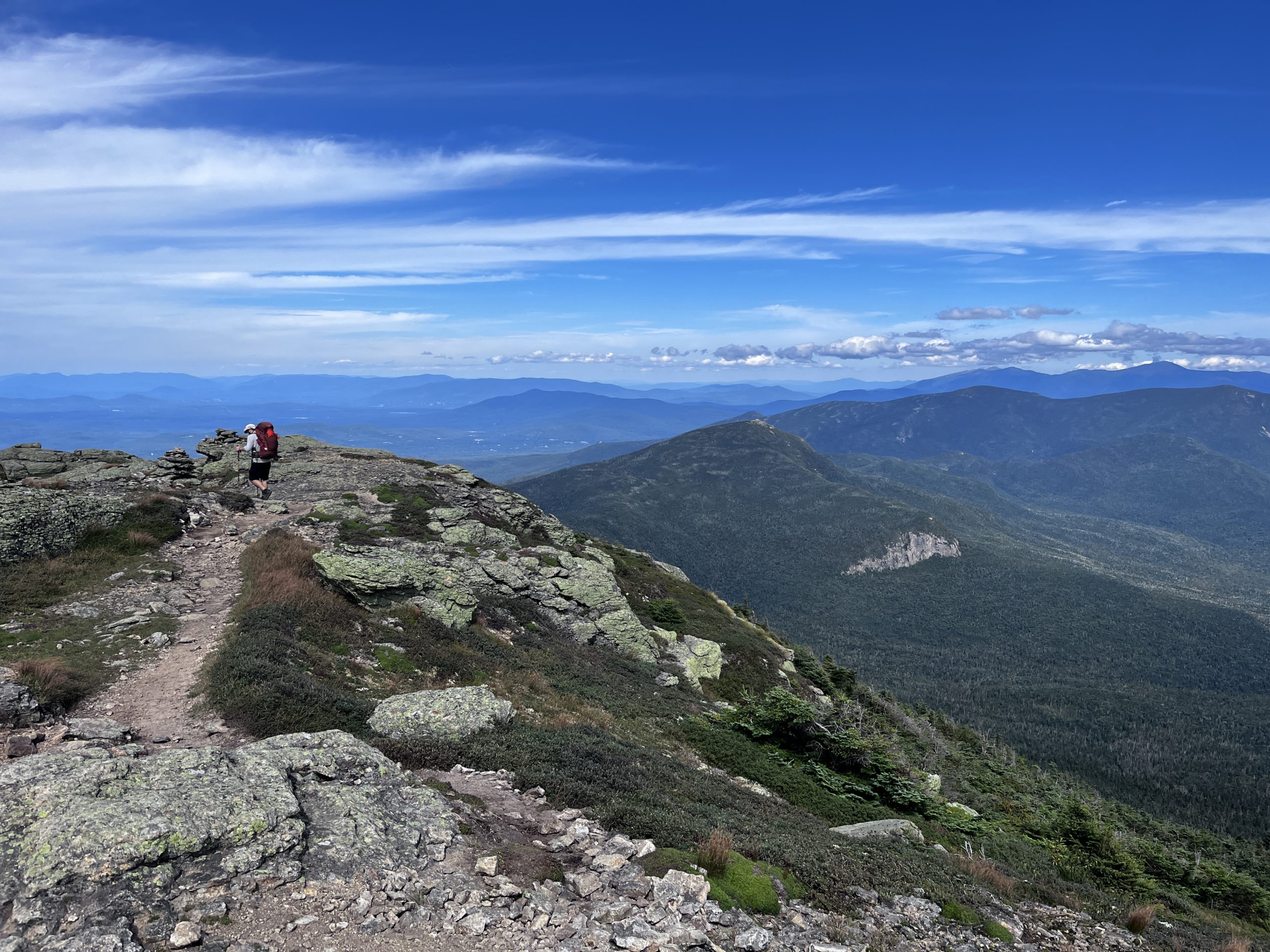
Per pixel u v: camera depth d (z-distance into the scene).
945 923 13.78
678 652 49.16
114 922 7.97
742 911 11.22
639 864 12.19
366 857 10.41
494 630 34.94
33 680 15.80
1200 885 35.59
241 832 9.82
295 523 40.41
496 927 9.45
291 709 16.59
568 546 61.72
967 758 78.38
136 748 13.52
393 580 29.78
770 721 32.69
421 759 15.48
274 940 8.32
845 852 16.77
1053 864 26.34
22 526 27.95
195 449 59.94
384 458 69.00
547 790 15.38
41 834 8.87
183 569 29.72
